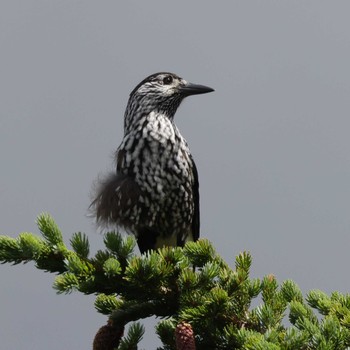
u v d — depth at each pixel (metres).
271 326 7.44
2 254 7.69
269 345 6.38
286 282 8.17
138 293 7.90
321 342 6.72
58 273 7.94
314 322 7.50
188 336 6.72
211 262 7.91
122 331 7.85
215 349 7.67
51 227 7.88
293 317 7.56
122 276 7.78
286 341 6.72
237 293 7.64
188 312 7.36
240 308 7.71
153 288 7.82
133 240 7.81
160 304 8.00
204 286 7.57
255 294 7.74
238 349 7.39
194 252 7.91
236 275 7.55
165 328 8.02
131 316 7.91
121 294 7.90
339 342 6.89
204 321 7.40
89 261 7.81
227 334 7.40
